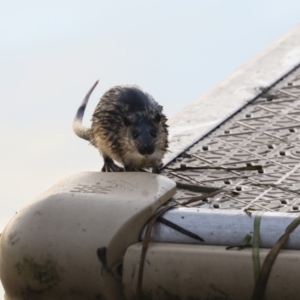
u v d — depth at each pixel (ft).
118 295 49.88
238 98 80.48
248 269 47.52
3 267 51.24
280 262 47.16
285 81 84.02
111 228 48.83
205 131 73.82
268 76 85.10
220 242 49.37
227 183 63.31
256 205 58.34
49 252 49.44
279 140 71.20
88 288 49.60
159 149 70.03
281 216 49.57
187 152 70.23
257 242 48.70
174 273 48.39
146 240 48.96
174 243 49.83
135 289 48.98
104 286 49.24
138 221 49.73
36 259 49.75
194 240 49.67
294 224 48.65
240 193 60.70
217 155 69.21
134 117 71.56
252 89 82.38
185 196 60.03
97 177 54.65
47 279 49.96
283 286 47.14
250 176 64.28
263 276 47.09
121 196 50.80
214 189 60.23
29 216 50.39
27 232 49.98
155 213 50.72
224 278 47.91
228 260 47.78
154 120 71.20
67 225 49.44
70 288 49.98
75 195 50.78
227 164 67.26
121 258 49.52
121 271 49.49
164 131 71.00
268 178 63.72
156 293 48.96
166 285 48.62
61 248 49.26
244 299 47.98
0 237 52.49
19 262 50.24
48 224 49.75
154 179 53.83
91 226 49.14
